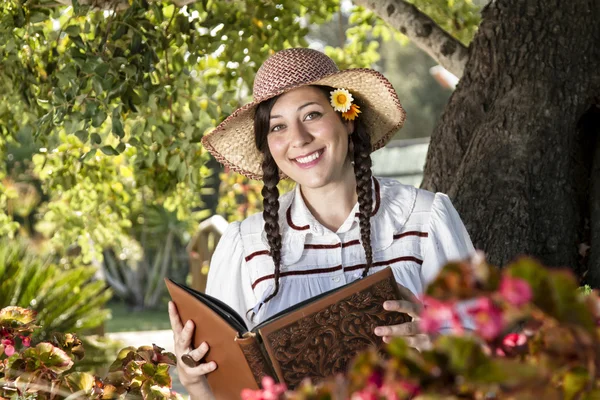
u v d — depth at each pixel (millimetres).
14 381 2207
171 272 17859
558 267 3070
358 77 2244
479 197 3127
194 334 1962
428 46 3873
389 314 1825
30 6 3713
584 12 3197
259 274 2289
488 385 931
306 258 2246
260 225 2350
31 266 5453
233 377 1890
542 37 3209
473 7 5156
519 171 3113
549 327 998
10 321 2328
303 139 2168
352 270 2217
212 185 18078
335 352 1795
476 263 993
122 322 15391
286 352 1775
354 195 2285
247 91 4652
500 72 3258
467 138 3334
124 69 3424
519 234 3059
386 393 998
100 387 2311
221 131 2443
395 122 2473
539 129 3145
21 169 14797
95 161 4684
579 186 3184
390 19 3982
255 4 4223
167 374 2301
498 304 963
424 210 2268
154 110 4031
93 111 3432
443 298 979
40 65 4086
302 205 2266
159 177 4414
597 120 3234
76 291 5543
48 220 5141
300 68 2223
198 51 3920
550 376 971
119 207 5074
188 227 16109
